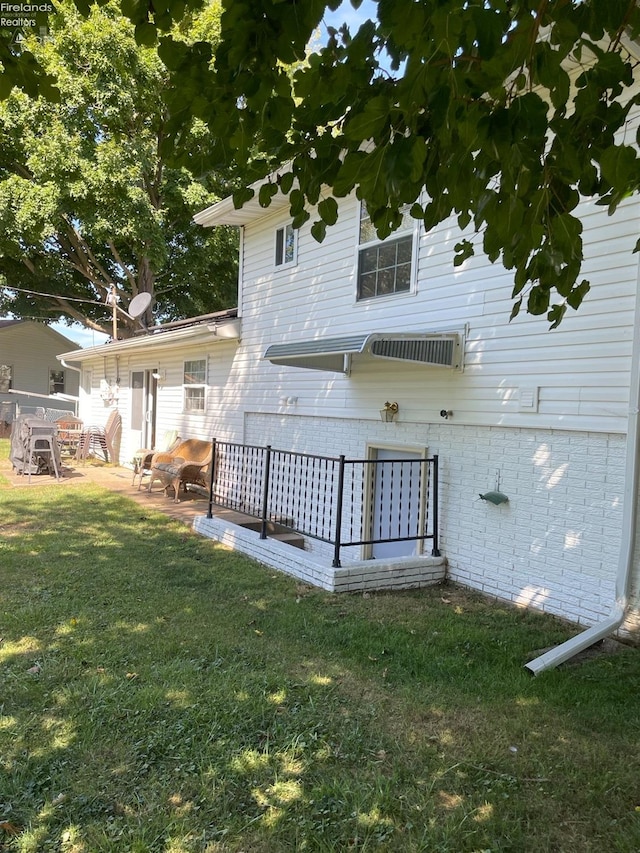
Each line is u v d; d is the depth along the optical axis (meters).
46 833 2.22
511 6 1.79
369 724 3.02
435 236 6.04
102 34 14.18
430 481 6.05
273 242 8.89
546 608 4.93
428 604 5.07
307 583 5.47
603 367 4.52
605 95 2.53
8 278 19.66
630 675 3.73
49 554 6.12
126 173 14.79
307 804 2.40
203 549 6.60
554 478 4.89
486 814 2.38
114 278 20.94
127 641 3.95
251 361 9.32
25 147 14.98
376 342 5.18
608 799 2.50
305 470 7.32
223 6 1.72
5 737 2.80
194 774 2.57
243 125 2.22
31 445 11.29
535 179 1.98
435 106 1.61
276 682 3.42
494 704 3.29
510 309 5.24
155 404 12.86
